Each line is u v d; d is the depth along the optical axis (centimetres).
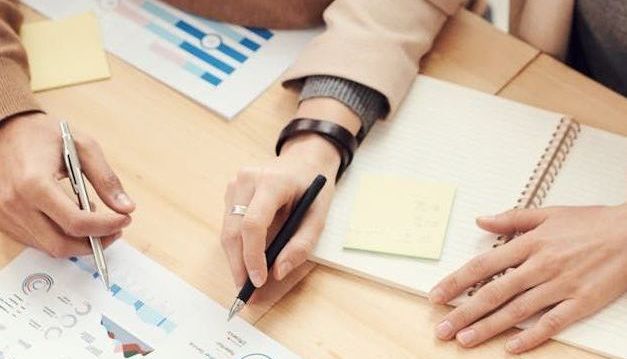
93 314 96
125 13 125
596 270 96
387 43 114
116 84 118
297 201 101
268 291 98
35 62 120
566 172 108
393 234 102
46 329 95
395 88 112
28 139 106
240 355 93
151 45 121
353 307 97
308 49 117
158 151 111
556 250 97
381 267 99
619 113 114
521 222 101
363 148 111
